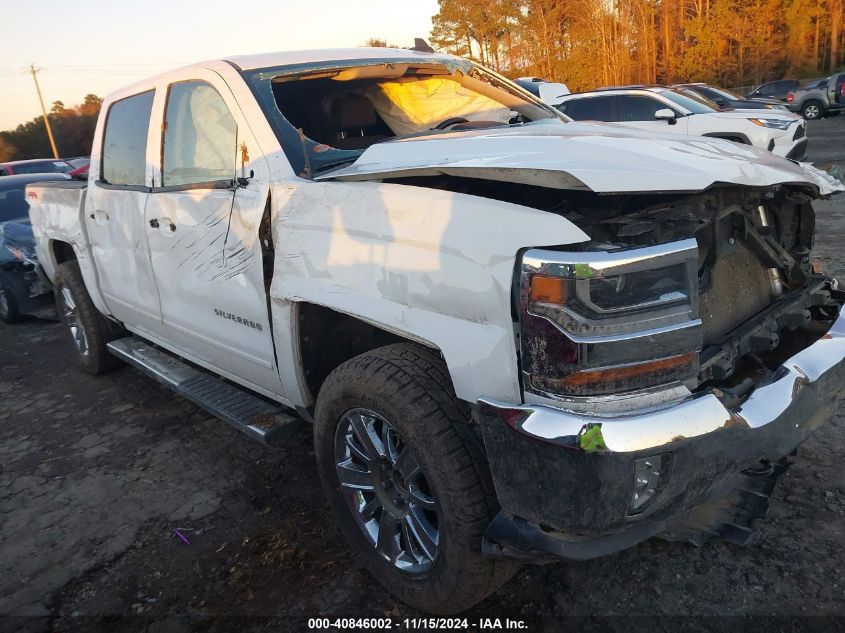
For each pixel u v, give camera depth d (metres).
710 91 13.02
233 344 3.10
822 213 8.08
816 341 2.32
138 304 3.93
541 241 1.81
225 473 3.53
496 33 46.41
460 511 2.06
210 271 3.07
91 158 4.30
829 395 2.26
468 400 2.01
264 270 2.71
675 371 1.83
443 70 3.59
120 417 4.40
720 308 2.30
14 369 5.68
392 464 2.32
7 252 6.94
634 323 1.78
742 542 2.22
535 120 3.55
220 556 2.83
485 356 1.93
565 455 1.74
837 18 40.25
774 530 2.62
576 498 1.76
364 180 2.40
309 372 2.74
